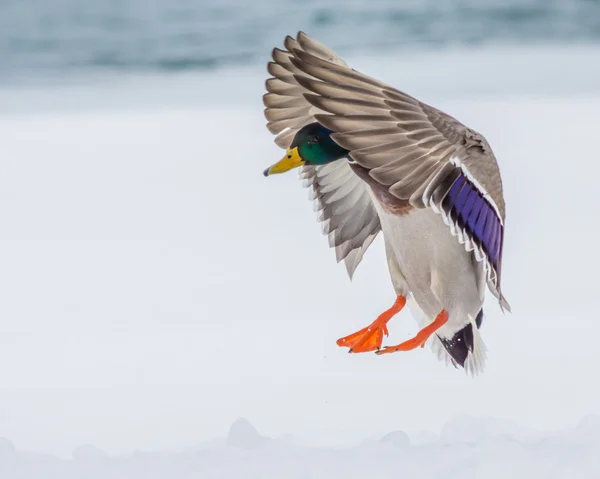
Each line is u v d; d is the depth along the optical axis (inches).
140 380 462.3
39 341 527.8
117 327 549.6
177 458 305.6
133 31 1916.8
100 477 293.4
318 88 281.0
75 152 1014.4
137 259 683.4
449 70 1393.9
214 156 979.3
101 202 834.2
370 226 381.4
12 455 306.8
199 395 438.9
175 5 2124.8
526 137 968.3
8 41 1861.5
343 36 1823.3
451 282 342.0
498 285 323.0
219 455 305.1
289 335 526.0
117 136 1085.8
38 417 414.6
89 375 471.2
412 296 367.9
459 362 364.5
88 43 1835.6
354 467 293.1
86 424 405.4
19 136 1094.4
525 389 435.2
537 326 526.9
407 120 285.9
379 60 1530.5
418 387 441.7
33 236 743.1
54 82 1513.3
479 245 308.5
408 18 1907.0
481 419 353.7
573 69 1371.8
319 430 390.3
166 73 1579.7
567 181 820.6
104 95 1373.0
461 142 299.6
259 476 288.7
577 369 460.1
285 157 335.6
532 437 334.0
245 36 1867.6
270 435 383.2
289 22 1957.4
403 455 301.3
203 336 528.7
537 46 1631.4
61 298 608.1
